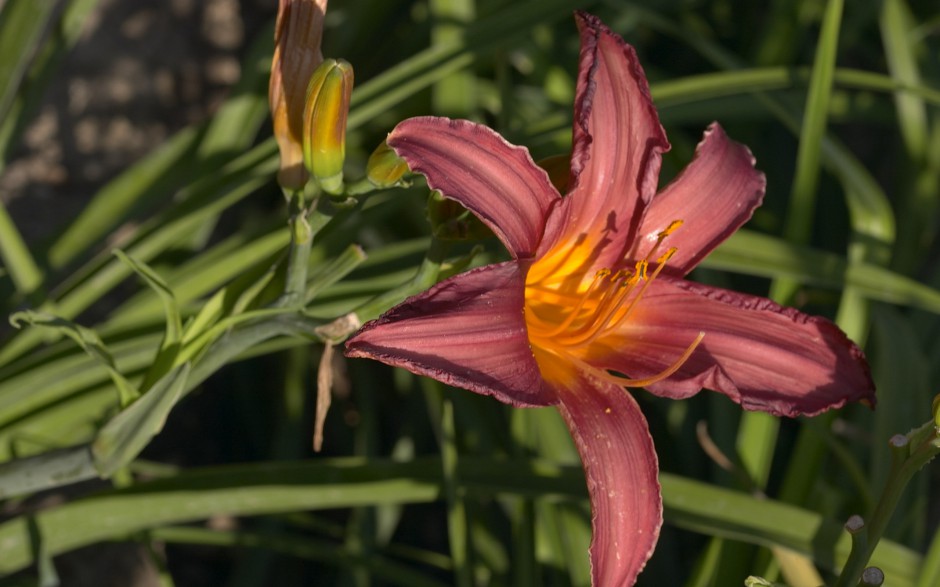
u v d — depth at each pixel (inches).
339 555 31.0
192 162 33.1
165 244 30.5
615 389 24.4
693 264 25.5
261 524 34.4
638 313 25.3
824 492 30.2
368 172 23.4
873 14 39.0
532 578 29.6
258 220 40.1
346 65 22.8
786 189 40.4
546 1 31.2
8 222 28.0
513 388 22.7
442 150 23.2
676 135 34.4
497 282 23.1
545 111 38.8
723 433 31.9
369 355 22.3
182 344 23.9
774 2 36.5
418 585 30.9
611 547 23.5
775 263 29.5
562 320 25.2
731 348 25.0
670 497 27.7
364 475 28.0
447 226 23.8
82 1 31.5
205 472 27.7
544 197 23.7
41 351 29.2
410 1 42.0
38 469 23.9
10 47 29.4
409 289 24.0
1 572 27.2
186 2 40.5
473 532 32.1
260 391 40.3
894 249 34.8
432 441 38.4
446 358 22.6
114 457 23.6
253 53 33.3
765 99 32.4
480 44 30.9
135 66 39.6
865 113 37.6
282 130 23.8
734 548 28.5
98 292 30.1
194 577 38.9
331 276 24.2
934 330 32.9
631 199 24.8
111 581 36.5
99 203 32.4
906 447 23.3
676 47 43.4
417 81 30.6
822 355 25.0
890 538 29.3
